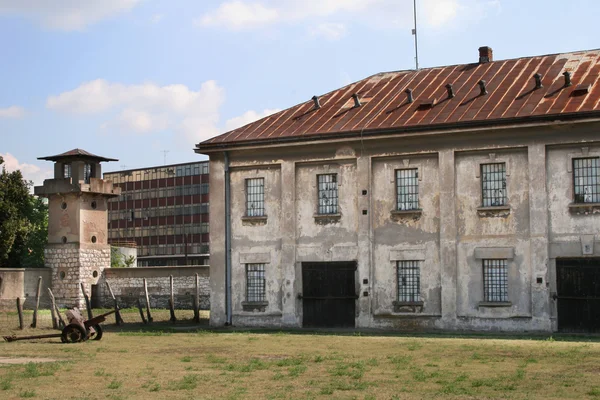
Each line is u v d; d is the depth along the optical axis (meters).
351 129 42.03
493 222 39.09
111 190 75.81
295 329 42.22
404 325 40.62
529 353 27.39
